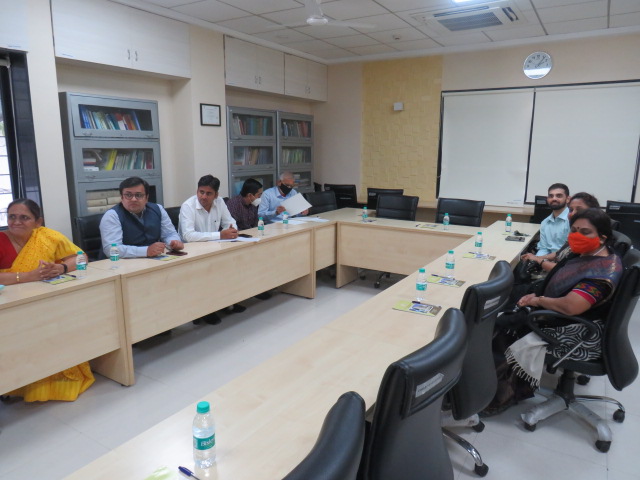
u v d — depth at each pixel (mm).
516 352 2145
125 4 3863
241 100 5641
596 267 2061
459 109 5840
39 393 2375
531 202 5609
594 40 4949
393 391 978
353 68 6438
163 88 4652
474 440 2129
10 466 1936
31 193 3455
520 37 5184
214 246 3098
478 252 3145
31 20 3266
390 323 1838
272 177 5840
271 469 989
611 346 1932
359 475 1061
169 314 2736
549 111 5328
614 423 2262
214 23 4641
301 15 4359
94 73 4016
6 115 3348
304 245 3941
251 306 3910
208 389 2566
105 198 3998
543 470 1927
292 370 1444
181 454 1039
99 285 2338
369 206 5684
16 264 2367
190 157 4734
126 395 2494
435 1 3939
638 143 4941
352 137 6617
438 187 6148
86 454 2016
